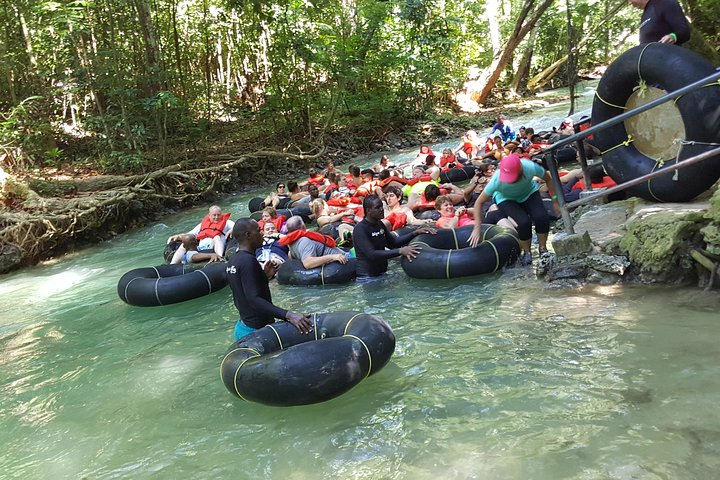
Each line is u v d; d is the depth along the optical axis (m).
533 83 30.23
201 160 15.34
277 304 6.25
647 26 5.60
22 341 6.22
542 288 5.31
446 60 24.72
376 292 6.18
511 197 6.02
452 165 12.70
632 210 5.74
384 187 10.34
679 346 3.73
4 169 12.71
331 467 3.22
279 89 18.44
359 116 20.88
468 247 6.28
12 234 10.05
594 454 2.87
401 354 4.52
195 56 20.31
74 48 14.12
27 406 4.60
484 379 3.87
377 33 20.81
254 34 19.00
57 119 15.98
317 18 19.56
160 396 4.45
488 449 3.10
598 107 5.80
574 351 3.98
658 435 2.91
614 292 4.85
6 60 13.72
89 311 7.02
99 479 3.44
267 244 7.65
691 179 5.13
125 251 10.39
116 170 14.38
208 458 3.52
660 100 4.54
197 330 5.89
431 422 3.48
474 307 5.25
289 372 3.72
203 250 8.27
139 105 15.30
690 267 4.65
